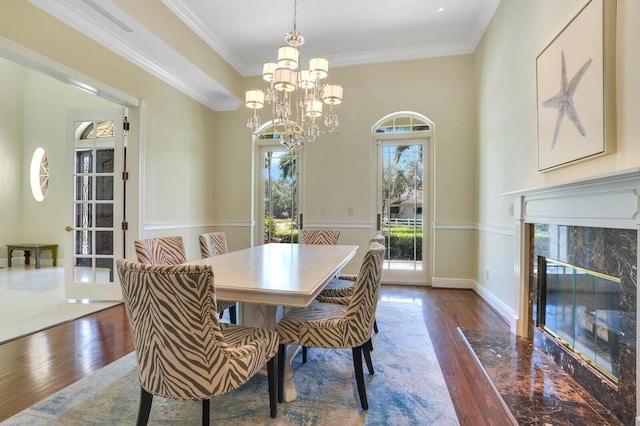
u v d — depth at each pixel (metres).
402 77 4.54
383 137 4.69
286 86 2.48
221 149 5.26
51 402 1.75
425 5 3.54
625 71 1.60
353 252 2.85
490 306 3.54
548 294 2.40
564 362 2.11
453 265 4.40
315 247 3.23
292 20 3.80
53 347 2.44
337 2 3.48
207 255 2.92
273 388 1.63
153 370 1.33
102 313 3.23
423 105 4.48
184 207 4.50
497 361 2.24
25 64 2.58
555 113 2.18
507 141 3.12
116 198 3.64
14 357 2.28
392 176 4.71
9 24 2.37
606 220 1.67
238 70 5.00
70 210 3.71
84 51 2.96
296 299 1.45
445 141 4.42
